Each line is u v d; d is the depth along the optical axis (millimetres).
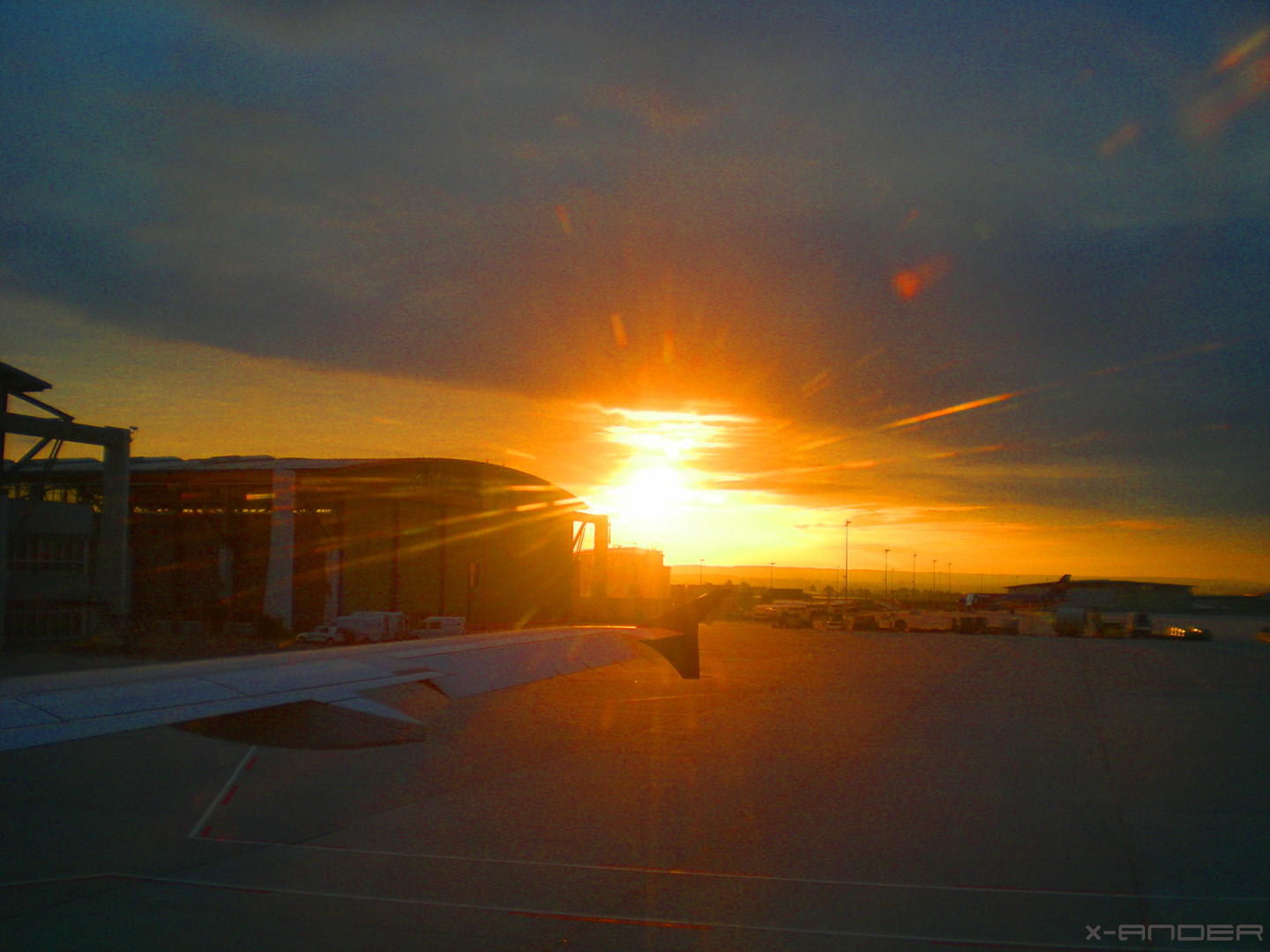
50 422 48031
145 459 67000
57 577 49156
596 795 14133
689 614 14445
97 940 7902
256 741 7070
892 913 8797
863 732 21484
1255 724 24016
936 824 12578
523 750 18297
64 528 49531
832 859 10758
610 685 32594
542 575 78438
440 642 10922
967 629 78500
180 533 62969
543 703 26953
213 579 61531
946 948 7891
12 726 5770
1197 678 38312
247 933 8109
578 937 8055
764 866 10375
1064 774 16531
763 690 31172
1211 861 10883
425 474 63750
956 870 10359
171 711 6531
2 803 13398
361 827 12094
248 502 61062
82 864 10367
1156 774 16625
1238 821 13016
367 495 58969
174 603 62250
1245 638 76812
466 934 8102
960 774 16359
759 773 16109
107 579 51438
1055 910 8969
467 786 14742
